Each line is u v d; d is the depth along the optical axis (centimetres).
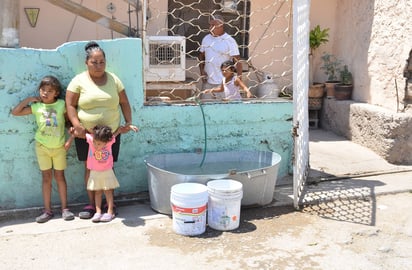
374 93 685
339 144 693
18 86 441
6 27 442
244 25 738
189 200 403
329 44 799
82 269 352
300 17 466
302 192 510
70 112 429
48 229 421
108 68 464
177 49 601
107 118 434
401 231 426
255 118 534
